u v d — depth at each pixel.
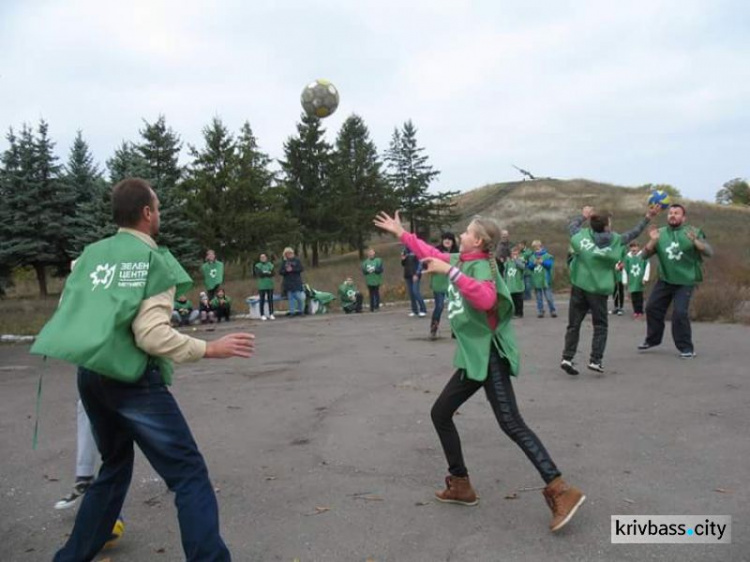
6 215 30.52
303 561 3.42
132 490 4.56
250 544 3.64
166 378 3.08
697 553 3.38
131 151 30.62
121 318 2.82
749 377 7.58
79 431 4.23
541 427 5.76
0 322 18.25
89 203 30.06
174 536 3.80
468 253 3.96
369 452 5.23
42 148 31.61
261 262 17.84
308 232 46.59
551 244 43.72
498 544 3.54
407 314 17.27
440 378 8.10
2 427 6.38
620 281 15.40
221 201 38.62
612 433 5.53
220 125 40.34
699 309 13.17
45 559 3.56
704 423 5.75
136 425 2.94
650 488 4.28
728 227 48.62
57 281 45.06
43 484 4.75
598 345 8.06
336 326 14.80
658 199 7.80
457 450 4.06
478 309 3.80
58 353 2.82
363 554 3.47
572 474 4.57
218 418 6.48
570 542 3.54
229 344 3.00
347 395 7.32
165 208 30.36
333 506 4.15
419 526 3.80
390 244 56.31
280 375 8.73
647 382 7.49
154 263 2.93
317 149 48.66
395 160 59.09
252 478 4.72
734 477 4.43
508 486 4.39
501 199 67.31
